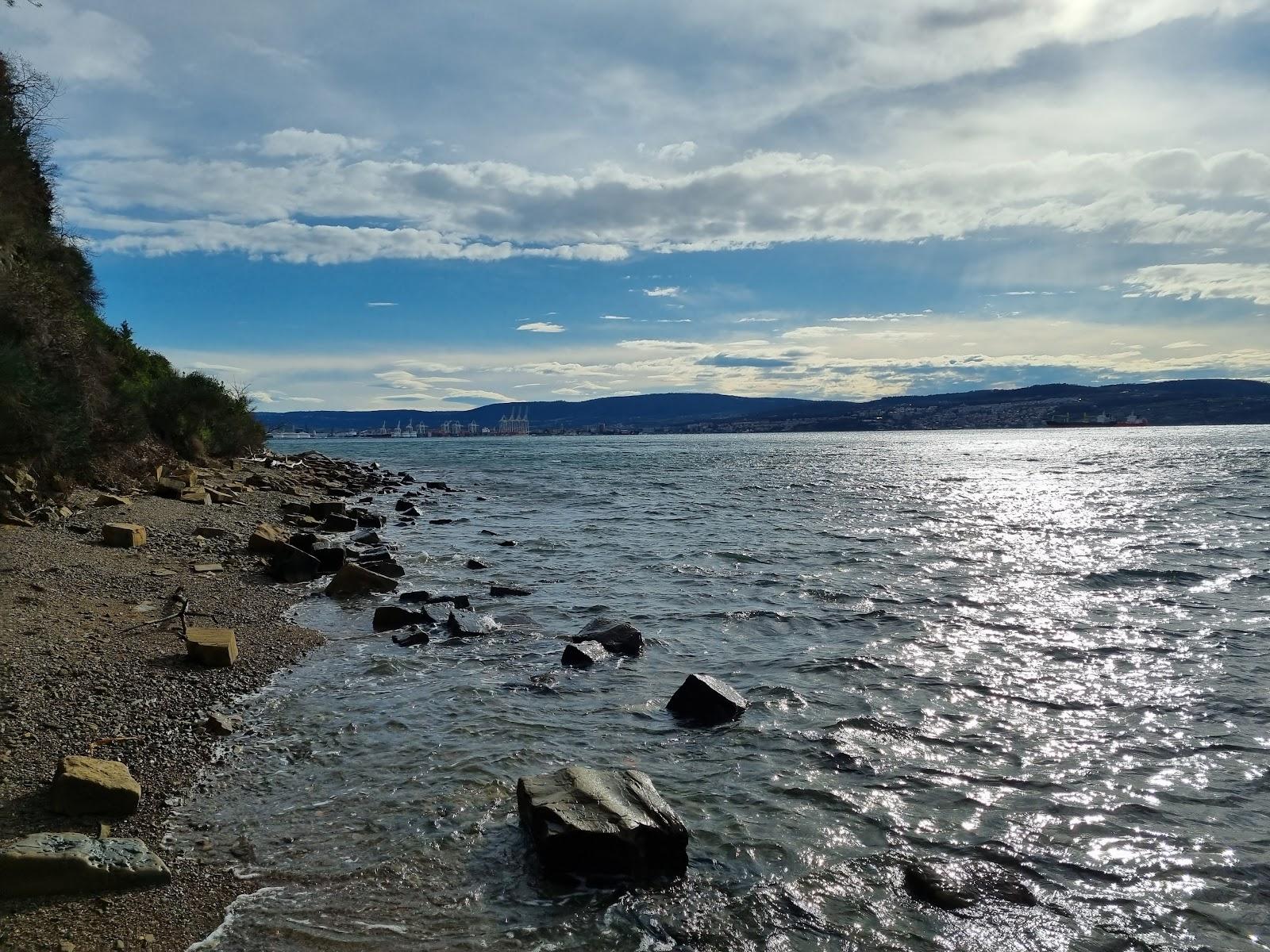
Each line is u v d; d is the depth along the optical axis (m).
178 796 6.79
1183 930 5.30
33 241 24.44
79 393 20.48
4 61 26.17
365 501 36.00
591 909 5.43
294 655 11.14
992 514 31.64
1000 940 5.18
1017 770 7.78
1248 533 25.12
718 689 9.32
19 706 7.88
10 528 15.26
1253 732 8.70
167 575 14.52
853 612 14.50
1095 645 12.25
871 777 7.59
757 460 86.31
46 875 5.18
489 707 9.34
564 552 21.64
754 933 5.22
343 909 5.30
